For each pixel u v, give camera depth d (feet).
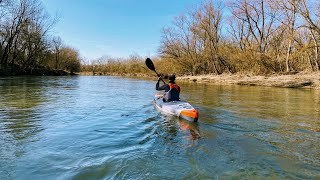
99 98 38.68
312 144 16.08
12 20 99.35
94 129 19.27
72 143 15.72
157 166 12.37
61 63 167.84
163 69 133.90
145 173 11.58
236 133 18.60
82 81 89.71
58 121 21.74
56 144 15.47
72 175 11.21
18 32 101.91
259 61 82.89
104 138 16.94
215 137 17.51
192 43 119.24
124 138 17.01
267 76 74.74
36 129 18.86
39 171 11.58
